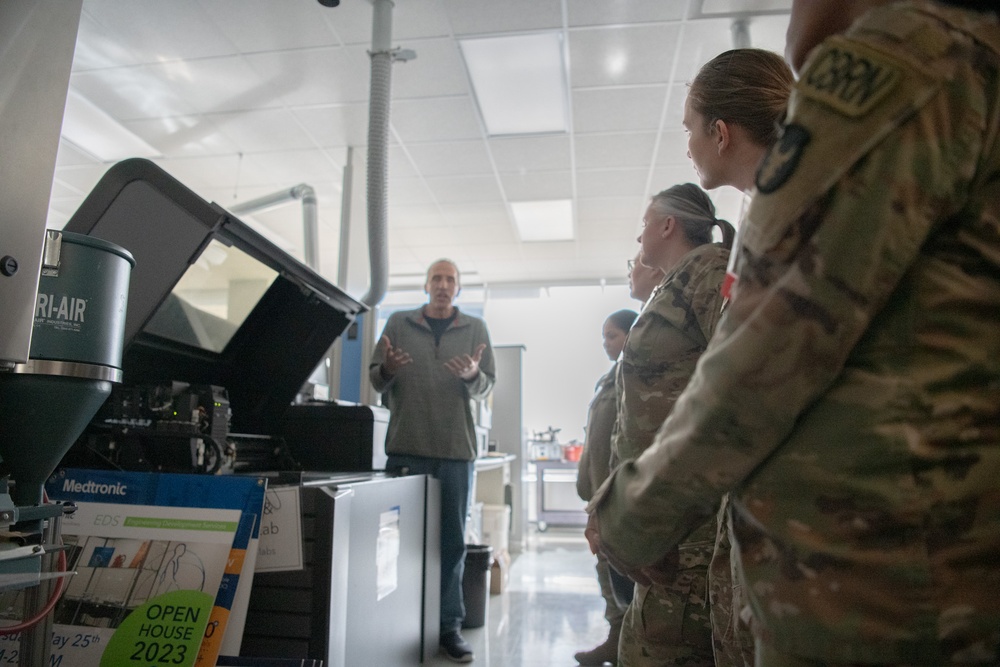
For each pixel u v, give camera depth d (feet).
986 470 1.51
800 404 1.58
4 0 2.74
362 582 5.37
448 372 8.25
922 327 1.59
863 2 1.93
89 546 4.27
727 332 1.71
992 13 1.70
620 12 10.55
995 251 1.59
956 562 1.49
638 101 13.20
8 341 2.72
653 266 4.57
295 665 3.95
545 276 25.89
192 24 10.88
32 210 2.83
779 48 11.42
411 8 10.47
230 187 17.49
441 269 8.71
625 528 1.89
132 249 4.46
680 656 3.49
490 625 9.41
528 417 26.17
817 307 1.55
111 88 12.73
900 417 1.55
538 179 16.96
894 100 1.58
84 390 3.33
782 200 1.66
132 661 3.84
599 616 9.98
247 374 7.25
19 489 3.28
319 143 15.05
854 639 1.50
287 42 11.37
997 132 1.62
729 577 3.02
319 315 6.93
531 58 11.80
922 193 1.55
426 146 15.11
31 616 3.19
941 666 1.46
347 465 7.39
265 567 4.48
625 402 3.74
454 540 8.03
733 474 1.66
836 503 1.58
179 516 4.35
